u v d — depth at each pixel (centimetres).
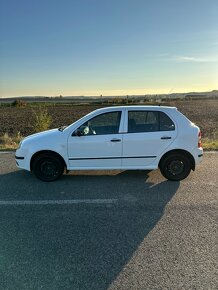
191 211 479
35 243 386
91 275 318
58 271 326
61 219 459
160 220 448
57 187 615
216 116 2780
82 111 4353
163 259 345
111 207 504
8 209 503
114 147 632
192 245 374
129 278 312
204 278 309
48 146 638
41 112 1458
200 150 641
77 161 643
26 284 304
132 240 390
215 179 648
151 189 592
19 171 743
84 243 384
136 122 638
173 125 636
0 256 357
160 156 637
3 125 2336
